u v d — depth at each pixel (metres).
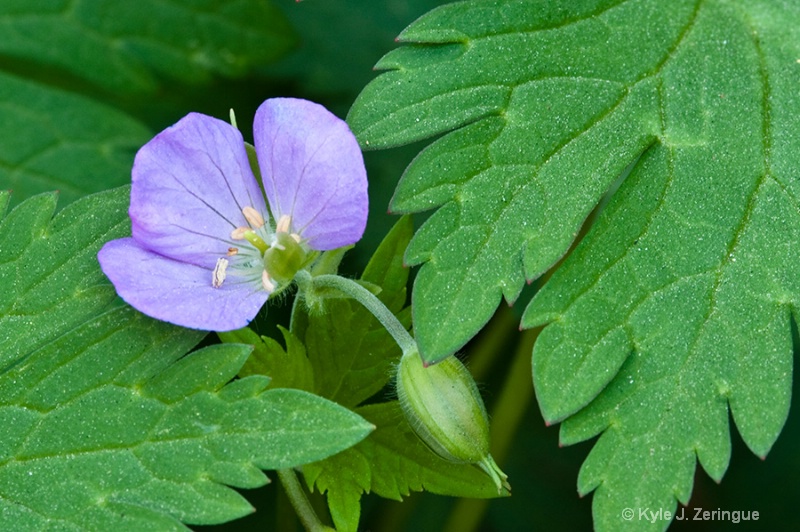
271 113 0.32
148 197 0.32
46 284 0.33
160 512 0.32
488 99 0.33
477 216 0.33
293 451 0.32
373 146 0.33
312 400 0.32
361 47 0.39
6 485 0.32
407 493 0.33
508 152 0.33
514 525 0.38
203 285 0.33
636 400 0.33
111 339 0.33
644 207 0.33
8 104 0.38
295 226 0.33
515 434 0.37
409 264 0.33
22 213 0.33
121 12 0.39
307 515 0.33
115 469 0.32
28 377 0.33
